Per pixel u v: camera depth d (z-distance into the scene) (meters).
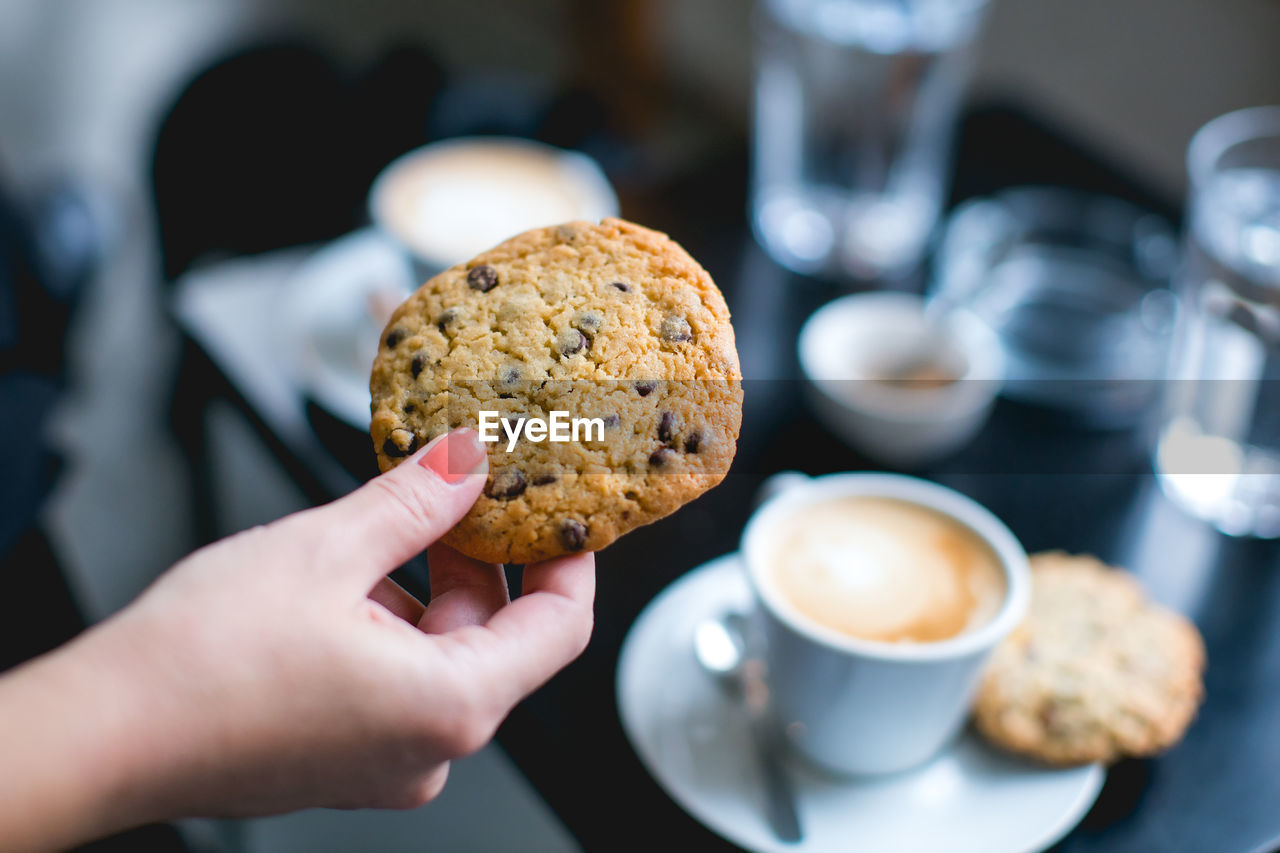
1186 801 0.53
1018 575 0.53
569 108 0.94
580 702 0.55
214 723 0.42
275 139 0.86
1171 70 1.02
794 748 0.53
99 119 1.37
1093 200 0.78
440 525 0.44
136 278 1.13
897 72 0.75
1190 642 0.56
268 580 0.43
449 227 0.70
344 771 0.44
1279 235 0.62
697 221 0.76
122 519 0.94
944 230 0.76
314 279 0.70
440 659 0.44
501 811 0.74
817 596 0.52
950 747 0.53
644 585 0.59
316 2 1.50
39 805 0.41
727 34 1.32
